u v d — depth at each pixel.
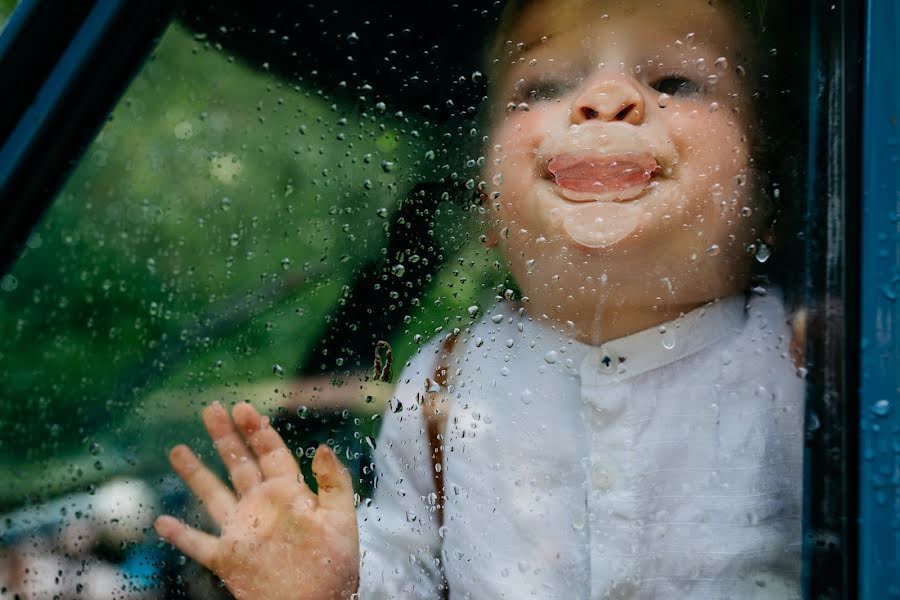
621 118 0.96
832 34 0.68
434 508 1.08
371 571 1.00
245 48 1.14
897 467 0.61
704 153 0.92
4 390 1.12
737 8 0.87
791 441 0.78
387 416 1.12
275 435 1.07
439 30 1.11
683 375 0.98
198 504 1.05
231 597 1.01
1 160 0.89
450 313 1.14
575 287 1.04
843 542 0.64
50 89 0.87
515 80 1.06
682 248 0.96
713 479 0.92
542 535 1.02
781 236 0.79
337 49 1.18
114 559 1.03
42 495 1.08
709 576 0.90
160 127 1.13
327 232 1.22
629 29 0.95
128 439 1.12
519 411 1.08
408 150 1.17
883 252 0.63
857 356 0.64
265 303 1.21
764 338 0.86
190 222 1.25
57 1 0.85
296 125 1.25
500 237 1.10
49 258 1.06
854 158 0.65
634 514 0.97
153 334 1.18
